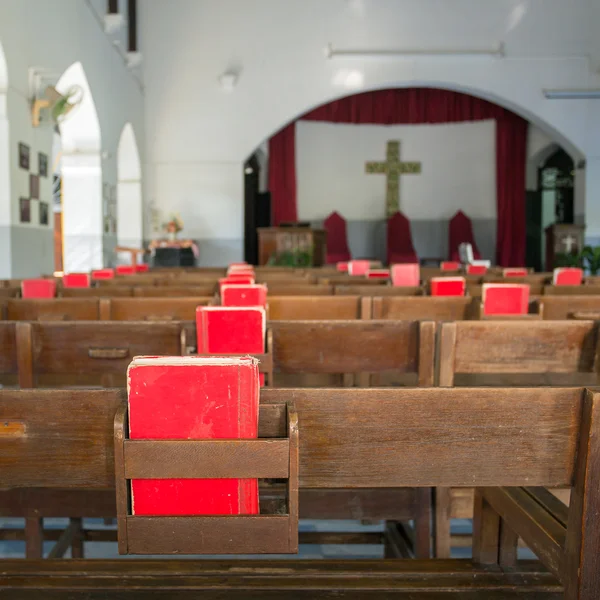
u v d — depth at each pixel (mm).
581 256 15133
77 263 12141
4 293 4762
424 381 2219
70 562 1637
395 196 19359
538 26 16031
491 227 19266
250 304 3232
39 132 9250
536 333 2248
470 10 15969
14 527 2922
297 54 15930
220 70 15867
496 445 1300
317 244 15250
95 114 11539
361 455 1299
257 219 19469
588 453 1245
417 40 15977
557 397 1289
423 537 2232
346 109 18156
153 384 1220
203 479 1258
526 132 18766
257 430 1264
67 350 2254
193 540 1254
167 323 2262
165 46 15766
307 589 1523
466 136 19172
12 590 1498
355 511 2238
